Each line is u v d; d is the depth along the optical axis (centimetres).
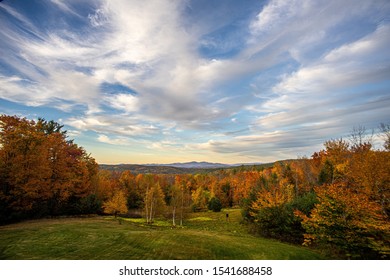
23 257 1299
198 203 6400
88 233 2031
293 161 5731
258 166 12106
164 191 7075
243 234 3148
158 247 1728
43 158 2925
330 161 3756
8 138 2672
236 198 7138
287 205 2848
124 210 3916
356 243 1504
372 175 1717
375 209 1503
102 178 5706
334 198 1593
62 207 3672
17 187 2611
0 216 2473
